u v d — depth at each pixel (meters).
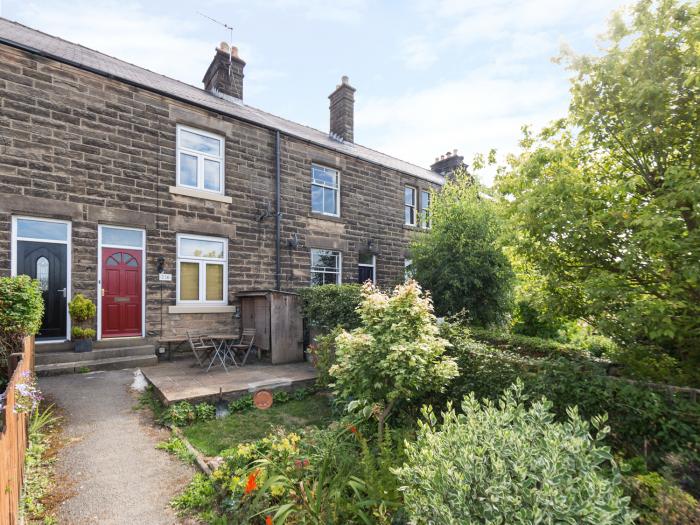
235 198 9.84
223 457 3.93
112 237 8.03
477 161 6.91
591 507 1.74
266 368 7.71
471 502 1.96
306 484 2.80
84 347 7.30
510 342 6.63
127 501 3.25
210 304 9.35
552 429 2.25
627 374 4.07
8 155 6.83
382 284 13.48
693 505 2.05
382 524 2.44
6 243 6.77
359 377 4.08
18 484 3.03
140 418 5.16
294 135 10.95
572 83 4.46
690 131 3.81
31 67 7.10
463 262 9.90
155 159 8.55
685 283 3.67
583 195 4.29
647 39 3.78
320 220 11.69
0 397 2.84
